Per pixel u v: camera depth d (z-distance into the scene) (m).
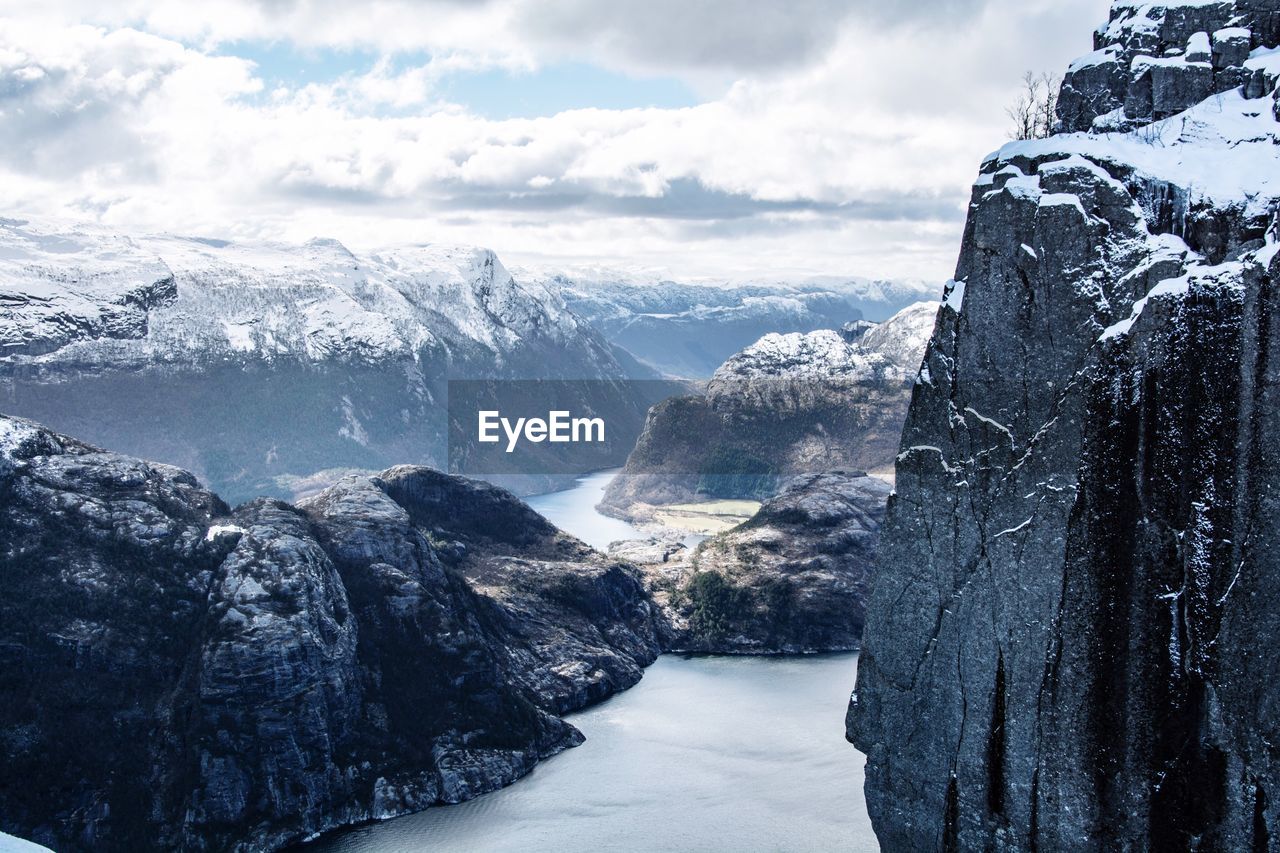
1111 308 57.12
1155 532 55.28
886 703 63.38
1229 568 54.00
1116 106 62.56
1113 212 57.59
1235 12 60.81
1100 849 56.22
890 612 63.25
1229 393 54.22
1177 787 54.69
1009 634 58.97
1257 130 57.47
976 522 60.47
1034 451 58.62
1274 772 52.97
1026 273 59.50
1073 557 57.09
